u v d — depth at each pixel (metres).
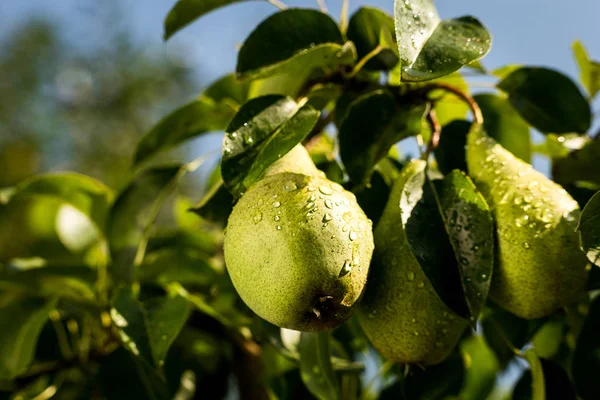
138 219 0.58
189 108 0.57
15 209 0.65
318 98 0.54
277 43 0.51
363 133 0.49
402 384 0.51
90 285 0.61
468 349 0.59
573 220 0.43
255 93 0.59
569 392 0.48
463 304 0.42
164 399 0.58
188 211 0.51
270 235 0.40
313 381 0.50
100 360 0.61
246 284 0.41
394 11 0.43
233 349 0.63
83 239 0.65
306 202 0.41
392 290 0.43
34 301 0.61
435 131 0.49
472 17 0.46
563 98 0.54
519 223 0.44
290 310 0.40
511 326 0.53
